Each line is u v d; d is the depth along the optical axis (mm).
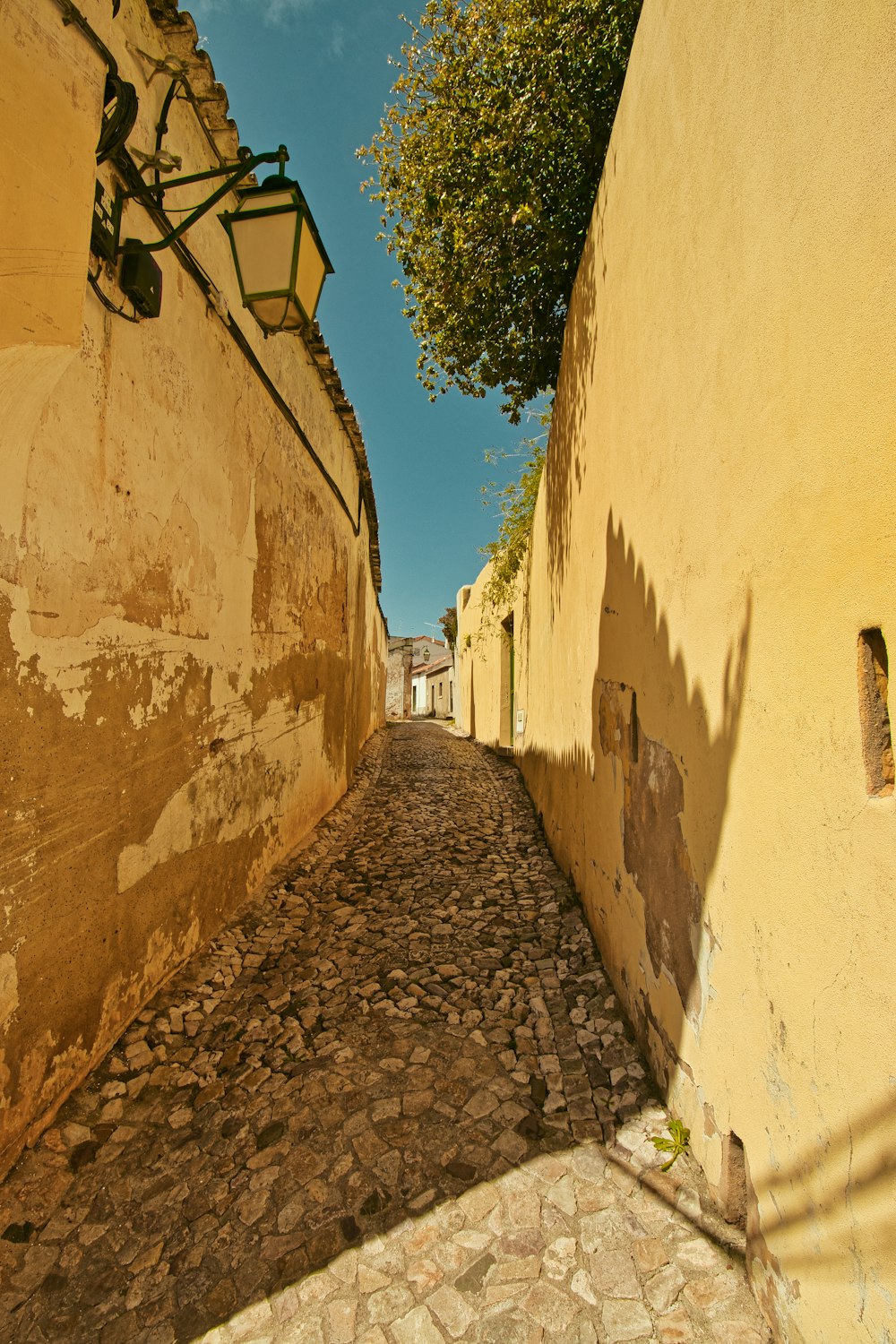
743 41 1759
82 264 2004
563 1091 2629
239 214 2916
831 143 1330
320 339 5855
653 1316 1717
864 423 1246
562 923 4297
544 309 5715
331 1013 3223
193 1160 2301
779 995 1593
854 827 1290
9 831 2131
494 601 11180
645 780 2799
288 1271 1900
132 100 2281
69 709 2457
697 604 2170
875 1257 1201
